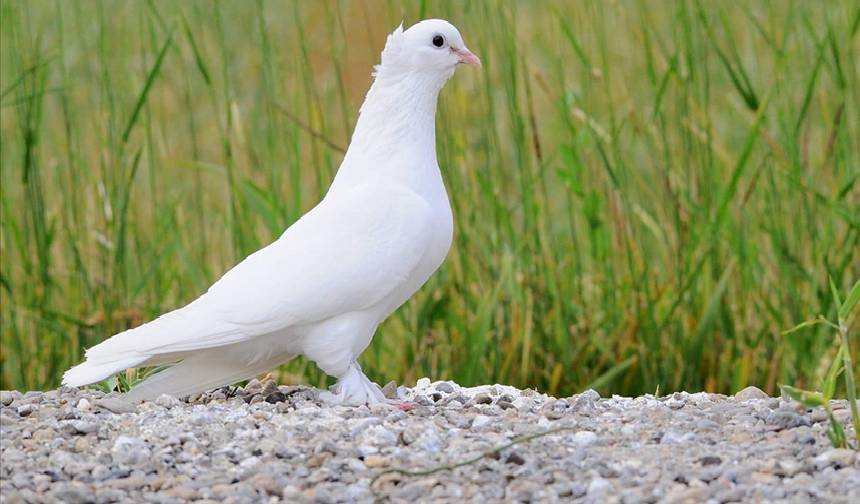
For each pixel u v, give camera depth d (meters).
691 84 11.78
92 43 14.27
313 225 8.11
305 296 7.82
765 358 11.05
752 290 11.22
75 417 7.76
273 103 11.20
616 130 11.73
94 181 11.89
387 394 8.71
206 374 8.20
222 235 12.35
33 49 12.15
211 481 6.68
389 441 7.25
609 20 15.29
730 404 8.23
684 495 6.31
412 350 11.20
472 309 11.17
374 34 17.19
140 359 7.67
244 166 12.60
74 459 6.99
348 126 11.09
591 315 11.27
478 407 8.17
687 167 11.03
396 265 7.99
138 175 13.96
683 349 10.86
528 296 11.10
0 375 11.37
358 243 7.95
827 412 7.09
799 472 6.72
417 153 8.39
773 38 11.48
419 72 8.41
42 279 11.01
